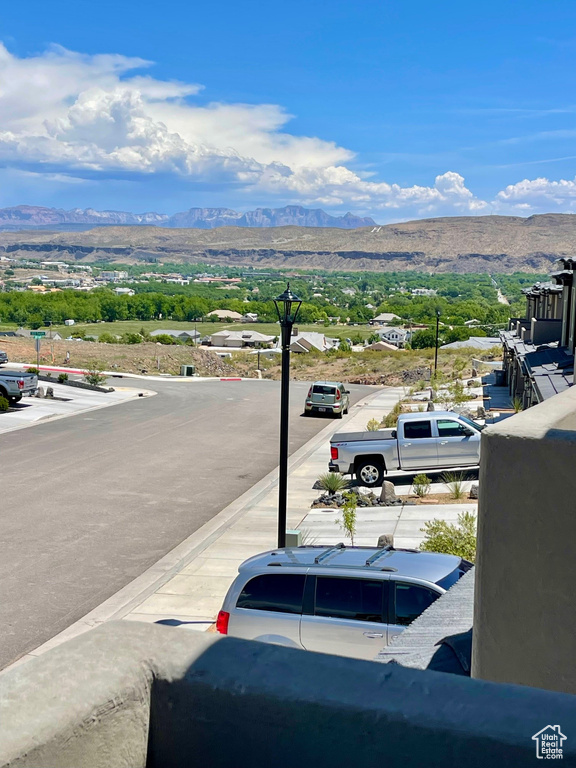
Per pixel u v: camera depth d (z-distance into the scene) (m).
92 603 12.69
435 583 8.38
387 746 1.25
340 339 184.25
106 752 1.26
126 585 13.58
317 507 19.08
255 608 8.81
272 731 1.31
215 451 27.08
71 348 74.19
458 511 17.53
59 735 1.17
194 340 168.25
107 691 1.26
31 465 24.19
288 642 8.61
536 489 2.67
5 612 12.27
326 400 36.28
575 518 2.61
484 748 1.20
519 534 2.71
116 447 27.62
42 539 16.38
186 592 13.20
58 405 38.81
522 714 1.25
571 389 3.71
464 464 20.33
